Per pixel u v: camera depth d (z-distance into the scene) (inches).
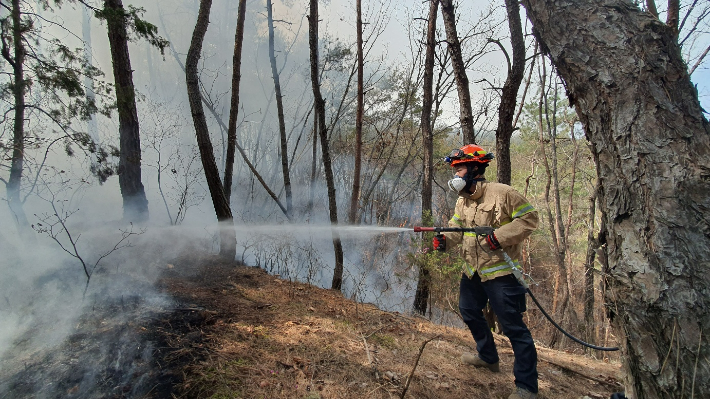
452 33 209.2
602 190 79.4
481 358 132.3
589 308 315.6
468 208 124.6
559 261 344.8
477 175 121.7
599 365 165.3
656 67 73.0
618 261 75.4
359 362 121.4
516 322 114.4
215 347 116.8
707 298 66.0
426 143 270.4
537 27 86.7
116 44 214.8
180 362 106.8
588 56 78.4
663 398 69.5
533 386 112.0
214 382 99.8
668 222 68.9
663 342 69.0
